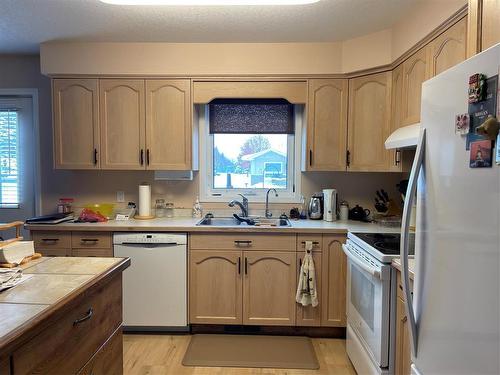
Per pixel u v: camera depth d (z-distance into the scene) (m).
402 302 1.58
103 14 2.25
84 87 2.79
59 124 2.81
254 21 2.35
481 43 1.17
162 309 2.62
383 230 2.47
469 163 0.89
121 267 1.45
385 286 1.68
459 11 1.65
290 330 2.68
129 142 2.82
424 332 1.13
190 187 3.16
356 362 2.09
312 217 3.00
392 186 3.09
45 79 3.12
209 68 2.75
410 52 2.22
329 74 2.74
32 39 2.68
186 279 2.61
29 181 3.20
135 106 2.80
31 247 1.50
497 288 0.79
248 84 2.79
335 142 2.77
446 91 1.01
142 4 2.05
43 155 3.15
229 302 2.63
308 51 2.73
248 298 2.62
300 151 3.13
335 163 2.78
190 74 2.76
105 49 2.75
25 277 1.26
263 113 3.12
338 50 2.72
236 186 3.22
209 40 2.70
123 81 2.79
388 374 1.70
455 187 0.96
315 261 2.58
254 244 2.59
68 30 2.51
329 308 2.60
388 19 2.32
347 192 3.13
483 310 0.84
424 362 1.13
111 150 2.82
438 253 1.04
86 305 1.20
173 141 2.82
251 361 2.29
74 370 1.13
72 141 2.82
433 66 1.94
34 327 0.89
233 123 3.12
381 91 2.60
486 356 0.83
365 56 2.61
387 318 1.69
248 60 2.75
